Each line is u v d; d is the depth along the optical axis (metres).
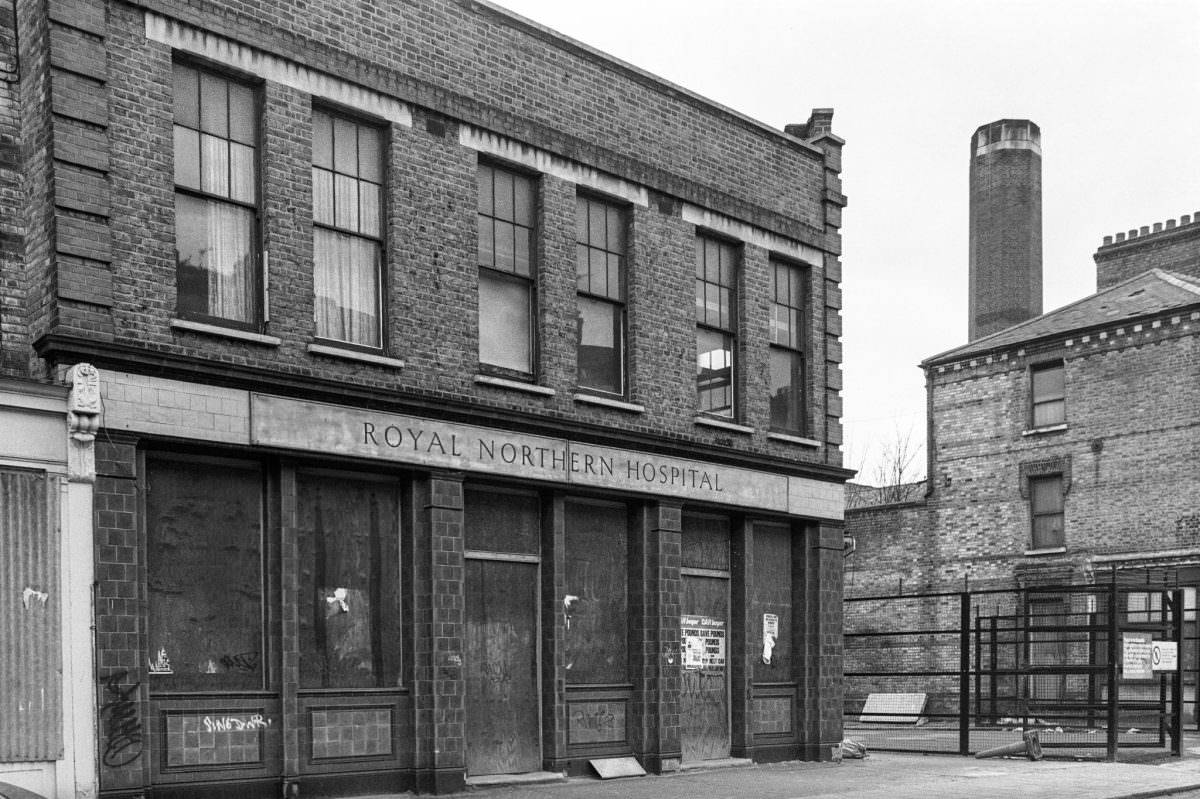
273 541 13.05
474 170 15.37
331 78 13.92
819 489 19.86
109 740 11.49
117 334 11.88
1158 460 30.70
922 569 34.97
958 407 35.09
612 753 16.52
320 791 13.23
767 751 18.72
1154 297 32.59
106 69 11.98
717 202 18.62
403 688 14.15
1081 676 30.62
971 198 48.34
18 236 11.84
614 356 17.17
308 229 13.55
